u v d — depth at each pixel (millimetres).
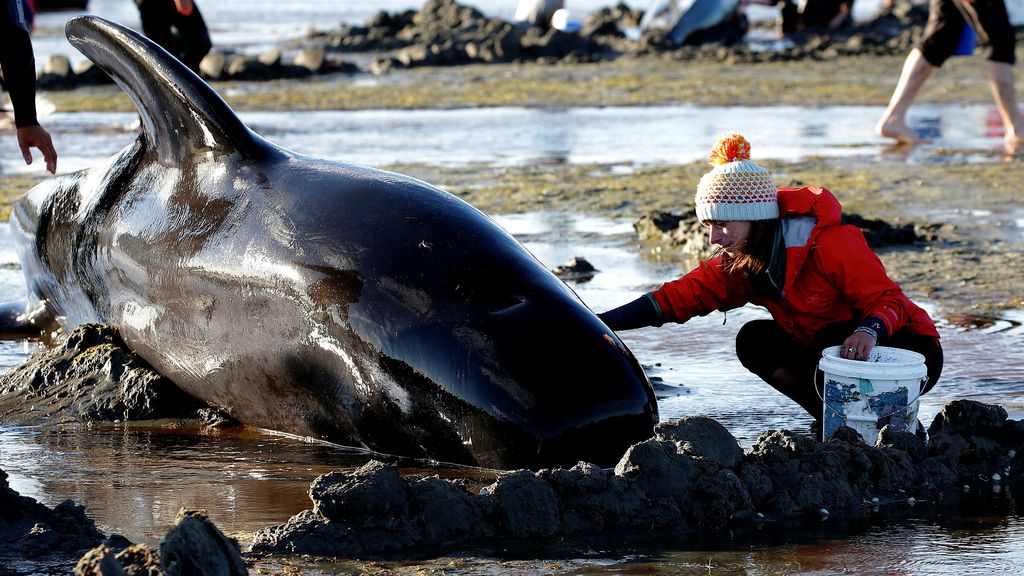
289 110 70500
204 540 12727
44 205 25797
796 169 48375
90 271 23875
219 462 18688
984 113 67938
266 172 20953
